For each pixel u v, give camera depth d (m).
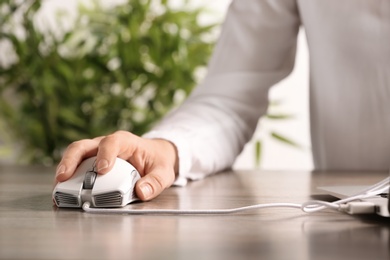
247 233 0.64
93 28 2.74
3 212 0.80
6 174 1.39
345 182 1.18
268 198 0.93
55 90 2.73
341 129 1.58
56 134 2.76
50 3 3.05
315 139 1.67
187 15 2.76
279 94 3.35
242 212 0.79
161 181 0.92
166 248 0.56
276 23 1.56
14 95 2.94
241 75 1.51
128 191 0.83
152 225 0.69
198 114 1.38
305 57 3.35
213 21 3.25
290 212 0.78
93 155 0.90
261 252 0.54
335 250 0.55
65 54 2.89
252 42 1.54
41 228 0.67
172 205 0.85
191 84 2.79
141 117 2.95
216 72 1.54
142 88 2.81
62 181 0.84
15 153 2.95
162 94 2.82
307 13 1.57
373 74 1.53
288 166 3.36
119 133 0.92
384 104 1.53
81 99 2.77
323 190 0.93
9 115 2.79
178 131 1.24
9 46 2.93
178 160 1.10
